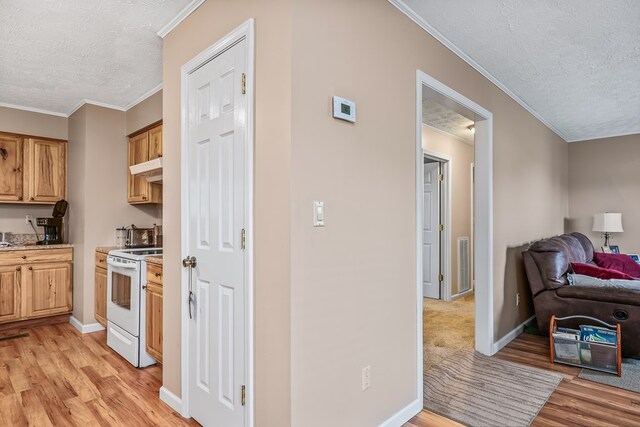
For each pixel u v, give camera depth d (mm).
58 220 3881
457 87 2498
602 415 2057
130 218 3920
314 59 1526
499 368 2697
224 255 1771
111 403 2189
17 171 3717
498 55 2568
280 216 1462
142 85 3186
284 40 1462
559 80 3016
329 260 1580
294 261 1432
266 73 1538
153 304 2619
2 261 3457
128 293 2865
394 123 1956
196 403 1971
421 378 2125
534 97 3430
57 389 2363
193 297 2002
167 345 2215
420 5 1993
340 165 1636
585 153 5227
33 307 3615
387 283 1900
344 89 1662
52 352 3018
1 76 2967
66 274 3799
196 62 1967
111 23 2176
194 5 1981
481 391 2340
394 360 1941
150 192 3566
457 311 4332
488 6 1999
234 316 1708
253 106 1594
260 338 1569
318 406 1532
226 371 1755
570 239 3926
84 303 3568
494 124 3035
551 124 4402
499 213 3148
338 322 1623
